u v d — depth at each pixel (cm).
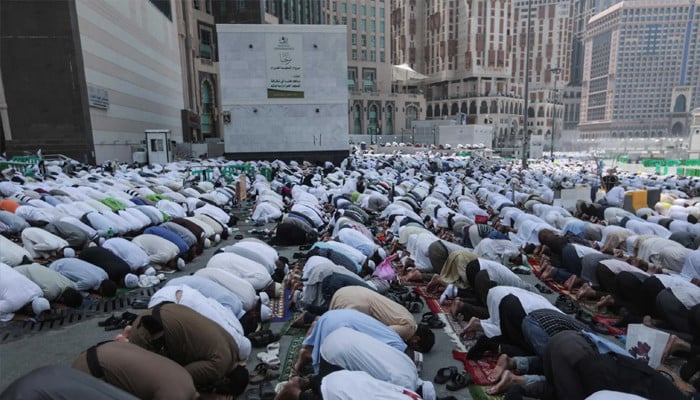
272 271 602
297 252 782
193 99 4128
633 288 478
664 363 387
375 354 302
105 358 276
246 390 362
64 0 1969
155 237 655
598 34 12131
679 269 590
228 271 525
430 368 404
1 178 1276
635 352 380
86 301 534
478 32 8212
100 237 730
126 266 578
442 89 9062
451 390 364
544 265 649
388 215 1003
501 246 681
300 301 525
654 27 11025
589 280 574
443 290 585
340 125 2561
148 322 329
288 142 2534
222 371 333
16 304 462
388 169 2225
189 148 3030
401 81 9050
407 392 263
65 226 697
